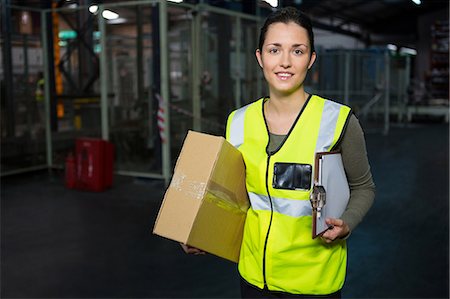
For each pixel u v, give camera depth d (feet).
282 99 5.23
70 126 31.78
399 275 13.30
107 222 18.35
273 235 5.22
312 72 48.19
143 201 21.40
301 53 5.08
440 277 13.15
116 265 14.06
